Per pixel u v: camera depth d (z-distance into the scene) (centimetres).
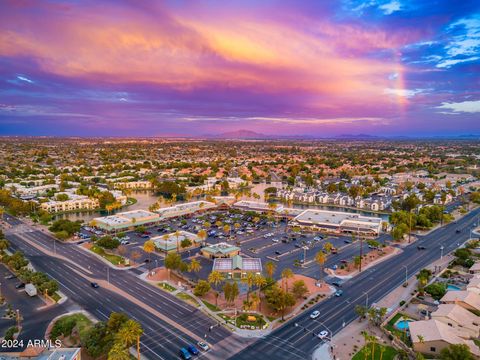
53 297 16100
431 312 14888
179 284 17612
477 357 11400
